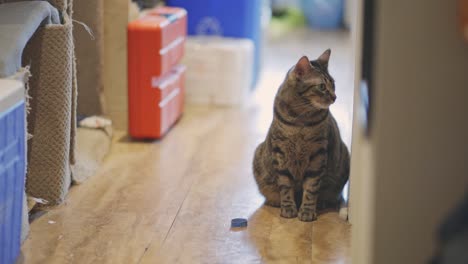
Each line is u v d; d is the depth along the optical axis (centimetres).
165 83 411
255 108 493
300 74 286
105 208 307
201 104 496
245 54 488
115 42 410
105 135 395
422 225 167
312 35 768
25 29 263
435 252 161
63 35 288
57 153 299
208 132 431
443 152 163
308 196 300
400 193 166
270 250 268
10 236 235
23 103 236
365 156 178
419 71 160
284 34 771
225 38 518
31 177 297
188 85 493
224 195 327
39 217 293
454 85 160
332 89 288
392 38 159
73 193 322
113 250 266
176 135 423
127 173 353
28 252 261
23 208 264
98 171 354
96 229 284
